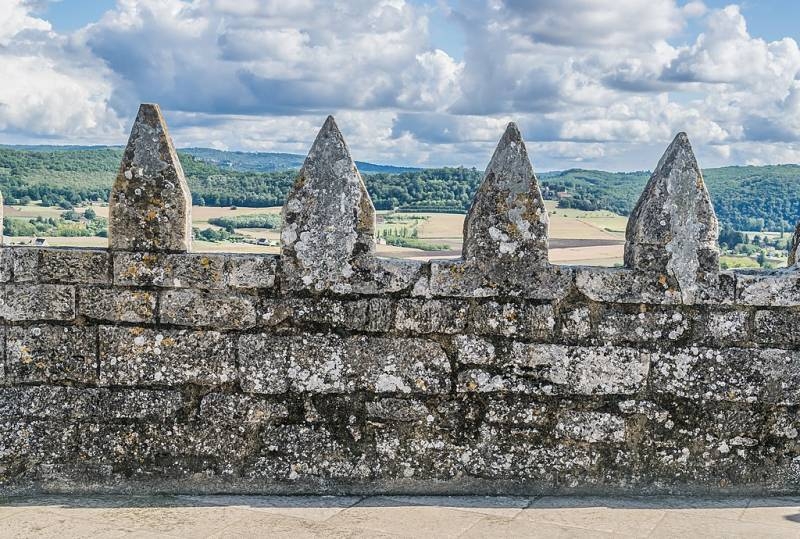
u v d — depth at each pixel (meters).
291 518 6.33
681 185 6.73
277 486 6.83
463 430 6.80
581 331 6.76
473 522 6.28
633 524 6.29
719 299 6.76
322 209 6.70
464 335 6.76
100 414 6.77
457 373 6.77
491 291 6.75
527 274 6.74
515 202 6.72
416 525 6.21
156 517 6.33
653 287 6.75
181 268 6.70
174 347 6.73
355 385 6.78
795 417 6.84
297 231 6.71
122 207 6.66
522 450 6.82
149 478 6.82
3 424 6.76
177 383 6.76
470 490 6.84
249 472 6.82
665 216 6.72
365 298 6.73
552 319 6.76
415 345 6.76
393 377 6.77
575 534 6.08
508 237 6.73
